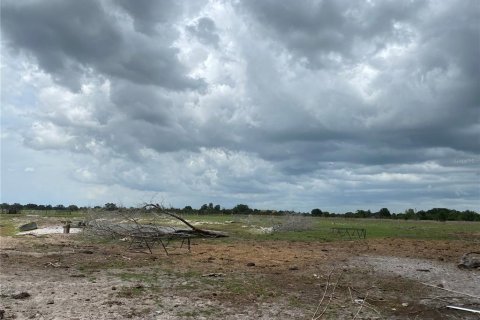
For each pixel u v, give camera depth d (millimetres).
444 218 81625
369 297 12422
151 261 18156
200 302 11172
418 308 11398
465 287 14109
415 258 20719
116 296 11445
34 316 9430
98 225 26766
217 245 25562
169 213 27781
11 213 70625
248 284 13656
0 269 15070
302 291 12930
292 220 42094
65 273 14781
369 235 36219
